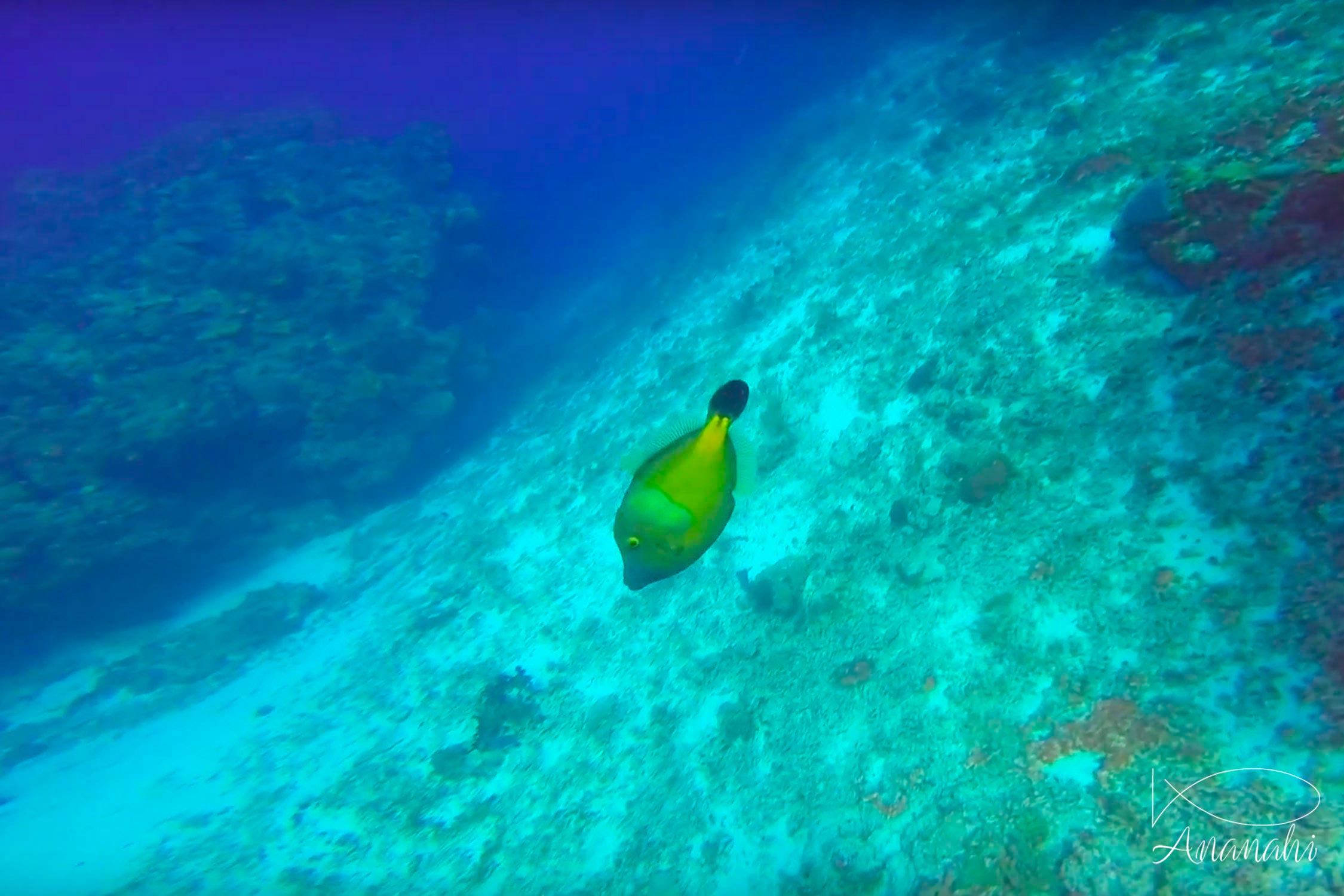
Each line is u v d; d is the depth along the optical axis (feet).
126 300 46.16
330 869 22.12
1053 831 12.35
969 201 30.48
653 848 17.78
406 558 41.09
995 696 14.98
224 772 28.94
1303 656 11.46
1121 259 19.98
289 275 49.37
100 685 38.24
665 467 5.82
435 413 51.88
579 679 25.03
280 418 46.11
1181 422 15.56
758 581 22.18
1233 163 16.57
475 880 19.61
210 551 46.34
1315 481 12.68
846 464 24.22
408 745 26.13
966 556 17.84
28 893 24.53
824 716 17.52
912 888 13.14
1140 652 13.51
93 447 40.88
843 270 34.63
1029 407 19.21
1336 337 13.67
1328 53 21.25
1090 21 37.60
